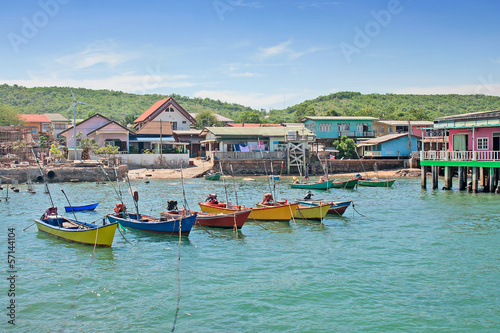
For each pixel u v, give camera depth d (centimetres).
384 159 6819
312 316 1434
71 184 5219
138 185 5106
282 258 2045
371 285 1691
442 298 1572
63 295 1611
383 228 2675
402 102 15338
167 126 7462
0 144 6406
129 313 1462
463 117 4200
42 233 2558
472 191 4203
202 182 5500
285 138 6562
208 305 1516
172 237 2430
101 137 6775
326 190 4675
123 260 2020
